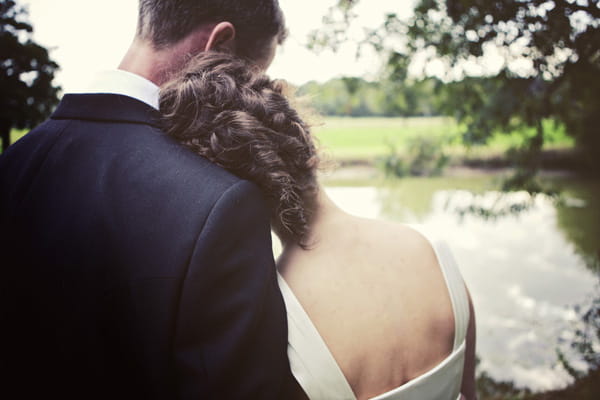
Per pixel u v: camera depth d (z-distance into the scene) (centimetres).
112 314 64
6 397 70
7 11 709
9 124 739
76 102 77
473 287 562
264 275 65
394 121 2909
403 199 1272
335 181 1698
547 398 302
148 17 78
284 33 95
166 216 63
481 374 341
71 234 66
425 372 73
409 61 370
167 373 62
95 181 67
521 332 418
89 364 65
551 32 276
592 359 355
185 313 60
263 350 64
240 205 65
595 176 1414
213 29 80
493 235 827
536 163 445
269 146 72
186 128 70
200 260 60
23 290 69
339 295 73
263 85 80
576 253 695
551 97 377
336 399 71
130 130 71
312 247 77
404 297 74
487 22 292
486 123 424
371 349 72
